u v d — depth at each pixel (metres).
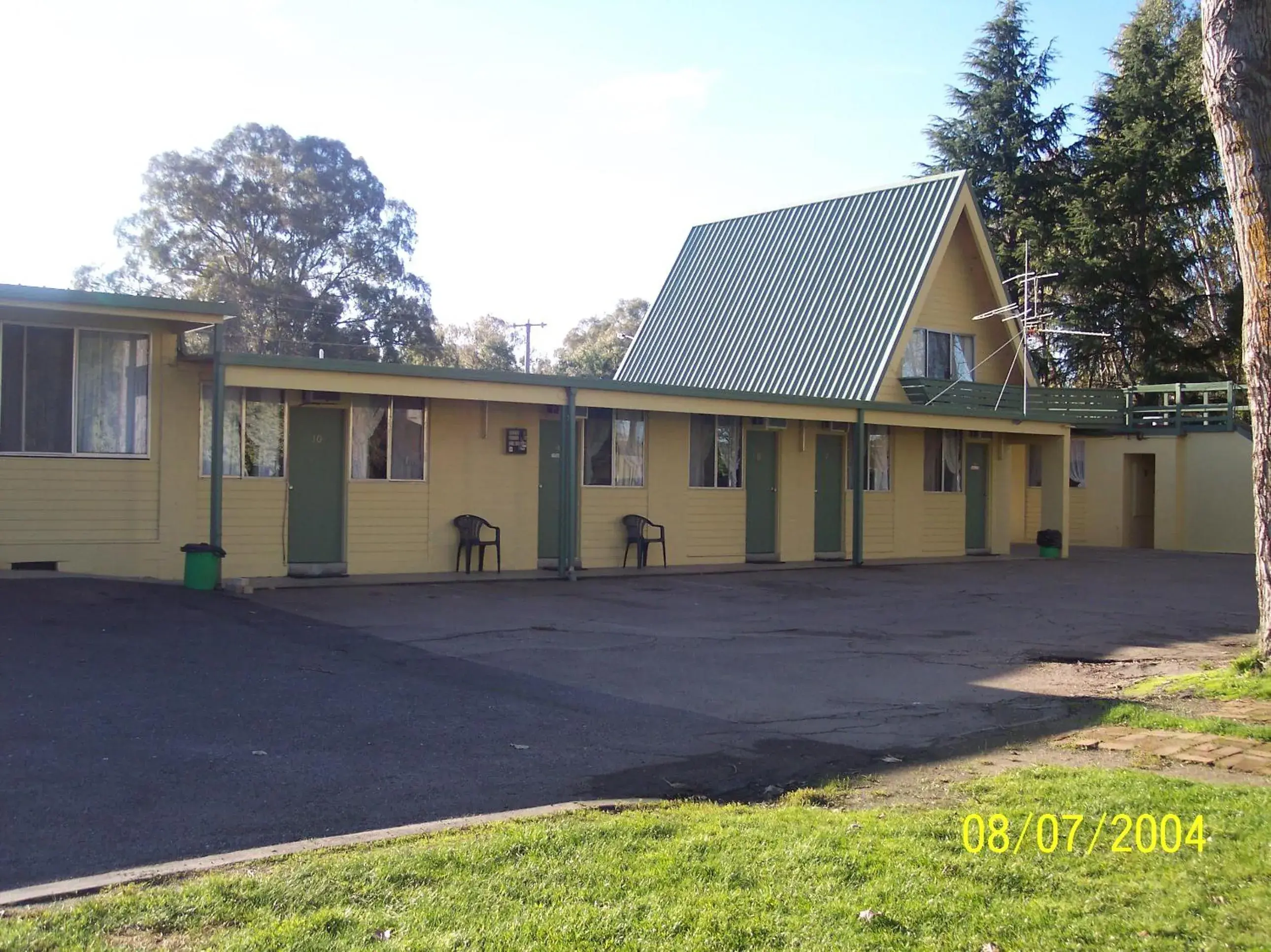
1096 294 40.12
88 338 14.41
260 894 4.58
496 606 14.49
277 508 16.25
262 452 16.16
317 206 43.69
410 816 5.98
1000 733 8.42
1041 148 42.91
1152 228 41.47
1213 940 4.39
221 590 14.20
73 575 13.68
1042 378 42.47
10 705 7.90
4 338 13.79
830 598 17.06
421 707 8.60
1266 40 9.71
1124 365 41.62
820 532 23.19
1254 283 9.88
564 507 17.88
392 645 11.22
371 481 17.12
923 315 25.91
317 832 5.66
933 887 4.88
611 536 19.88
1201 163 39.78
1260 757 7.47
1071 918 4.59
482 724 8.17
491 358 58.03
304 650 10.59
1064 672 11.12
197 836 5.52
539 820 5.81
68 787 6.20
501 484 18.52
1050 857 5.33
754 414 20.22
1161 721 8.56
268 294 42.41
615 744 7.80
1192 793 6.39
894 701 9.59
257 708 8.26
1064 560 25.77
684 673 10.57
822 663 11.36
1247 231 9.85
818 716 8.91
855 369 24.22
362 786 6.51
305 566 16.56
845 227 27.58
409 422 17.55
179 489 15.12
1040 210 42.12
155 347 14.87
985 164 42.56
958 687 10.25
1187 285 40.94
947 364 26.61
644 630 13.10
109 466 14.55
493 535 18.36
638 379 28.67
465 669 10.22
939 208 25.89
